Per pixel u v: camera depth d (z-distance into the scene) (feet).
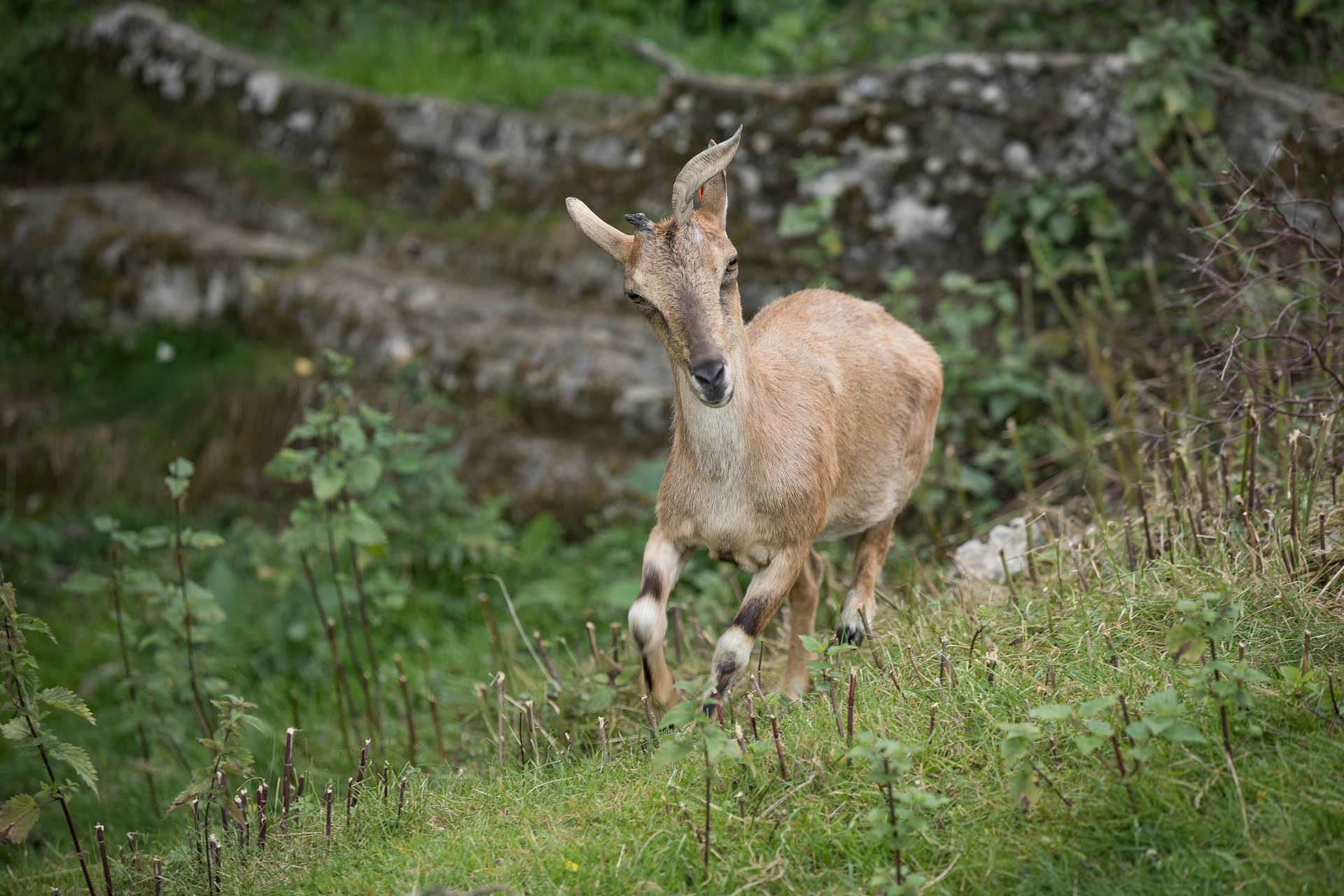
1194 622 18.17
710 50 55.62
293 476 30.94
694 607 32.83
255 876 20.63
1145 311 38.04
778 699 20.62
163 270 52.80
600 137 49.06
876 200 43.47
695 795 19.27
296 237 54.08
